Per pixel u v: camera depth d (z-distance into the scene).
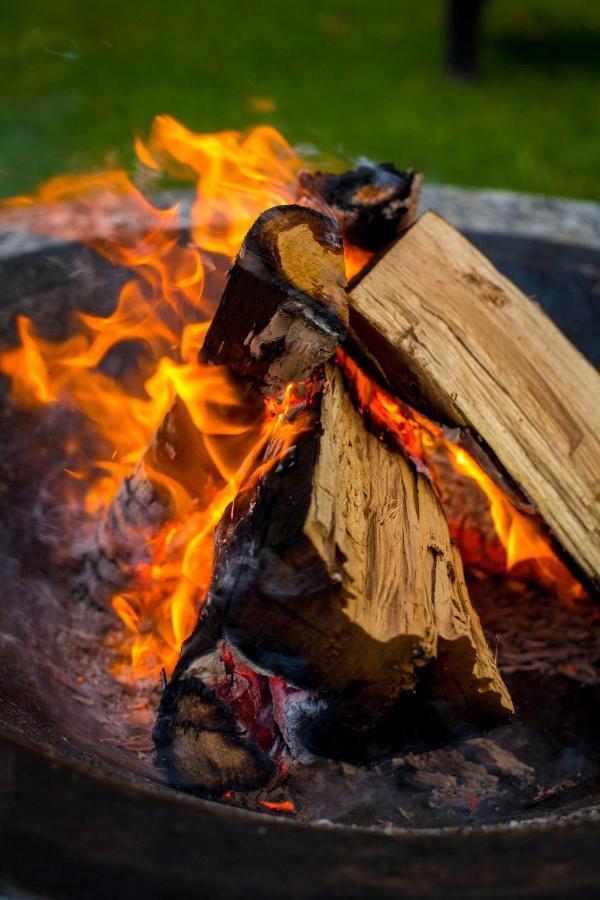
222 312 1.35
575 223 1.87
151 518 1.47
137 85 4.00
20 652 1.42
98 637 1.49
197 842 1.15
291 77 4.23
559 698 1.47
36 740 1.25
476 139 3.66
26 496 1.54
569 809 1.33
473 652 1.30
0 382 1.58
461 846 1.16
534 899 1.13
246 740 1.31
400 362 1.38
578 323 1.72
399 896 1.13
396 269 1.42
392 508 1.33
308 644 1.26
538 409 1.41
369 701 1.28
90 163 3.13
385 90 4.12
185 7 5.11
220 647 1.29
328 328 1.32
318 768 1.37
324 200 1.47
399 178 1.49
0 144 3.29
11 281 1.65
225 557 1.30
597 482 1.41
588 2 5.34
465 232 1.78
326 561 1.24
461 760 1.40
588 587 1.40
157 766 1.32
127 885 1.13
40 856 1.14
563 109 3.96
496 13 5.14
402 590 1.29
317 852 1.15
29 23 4.68
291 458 1.30
